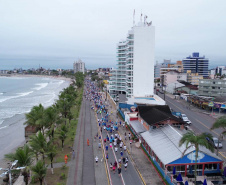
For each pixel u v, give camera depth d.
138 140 48.19
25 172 27.94
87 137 52.31
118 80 130.75
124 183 31.50
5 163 43.50
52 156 34.03
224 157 40.09
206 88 100.88
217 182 30.12
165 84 161.50
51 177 33.31
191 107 90.69
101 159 39.50
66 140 50.09
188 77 167.38
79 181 32.16
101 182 31.84
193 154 31.73
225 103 76.06
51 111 43.59
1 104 115.50
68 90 101.31
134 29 89.75
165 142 37.34
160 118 44.91
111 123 63.62
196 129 59.12
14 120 81.25
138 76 91.94
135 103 77.69
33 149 32.41
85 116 75.38
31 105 111.69
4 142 57.25
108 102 102.69
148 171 35.16
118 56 129.38
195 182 28.41
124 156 41.06
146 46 90.44
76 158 40.38
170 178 30.61
